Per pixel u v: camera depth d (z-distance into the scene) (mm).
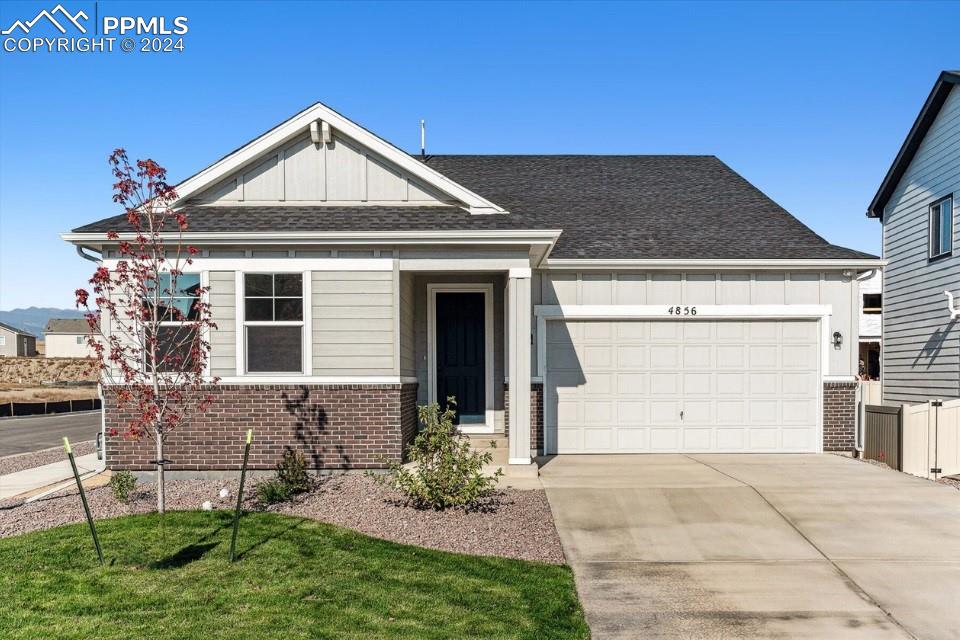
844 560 6863
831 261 12047
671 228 13484
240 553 6707
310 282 10336
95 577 6082
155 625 5109
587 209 14461
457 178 16062
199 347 8523
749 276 12312
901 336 17984
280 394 10203
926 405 10797
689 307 12242
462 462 8461
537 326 12211
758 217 14062
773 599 5953
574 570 6578
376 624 5164
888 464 11133
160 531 7379
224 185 11344
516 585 6066
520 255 10461
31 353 99500
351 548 6891
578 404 12273
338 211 11070
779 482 9570
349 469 10195
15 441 18156
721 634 5293
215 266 10305
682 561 6828
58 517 8125
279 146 11320
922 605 5848
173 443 10133
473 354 12961
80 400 34375
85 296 7621
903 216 17906
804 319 12336
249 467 10148
